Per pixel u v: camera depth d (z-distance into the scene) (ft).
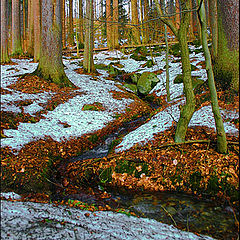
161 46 73.15
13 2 61.98
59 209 10.23
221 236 10.06
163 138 19.58
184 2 16.51
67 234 7.55
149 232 9.31
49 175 17.07
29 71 45.11
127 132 25.29
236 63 21.62
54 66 36.99
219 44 23.34
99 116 30.45
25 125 23.16
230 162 14.66
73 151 22.27
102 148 23.76
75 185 16.48
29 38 62.95
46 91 33.63
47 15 35.88
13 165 15.93
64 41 86.12
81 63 58.44
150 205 13.28
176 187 14.97
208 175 14.46
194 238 9.39
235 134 17.47
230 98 21.16
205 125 19.57
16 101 27.61
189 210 12.52
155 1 17.08
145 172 16.26
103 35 94.43
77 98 34.40
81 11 86.79
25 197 13.35
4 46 49.32
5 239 6.32
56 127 25.34
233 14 21.50
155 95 41.86
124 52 73.92
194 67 45.44
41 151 19.62
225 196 13.34
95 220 9.57
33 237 6.83
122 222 10.02
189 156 16.19
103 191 15.49
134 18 69.26
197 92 26.71
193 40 72.74
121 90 42.47
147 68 57.36
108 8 69.21
